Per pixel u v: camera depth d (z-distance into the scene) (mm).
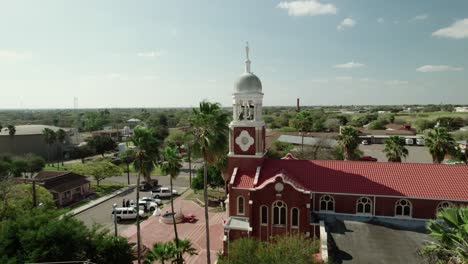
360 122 198750
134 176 97188
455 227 23797
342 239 34156
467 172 38625
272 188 37750
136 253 44312
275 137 115938
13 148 124938
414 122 195250
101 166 83562
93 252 34344
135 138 42094
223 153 37125
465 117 198500
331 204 40250
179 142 131750
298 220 37281
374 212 38719
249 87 42438
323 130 162750
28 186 56469
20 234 32094
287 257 27406
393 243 33156
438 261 24484
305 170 42094
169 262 40906
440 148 58375
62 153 128250
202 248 46500
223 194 73375
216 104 37281
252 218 38312
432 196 36781
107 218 60562
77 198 74188
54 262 30469
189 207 66000
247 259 28969
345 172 41094
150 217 60594
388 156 67438
